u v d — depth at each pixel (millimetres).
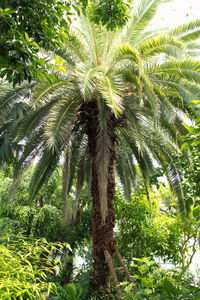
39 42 2883
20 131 6246
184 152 5688
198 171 4699
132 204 8664
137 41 6676
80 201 10250
